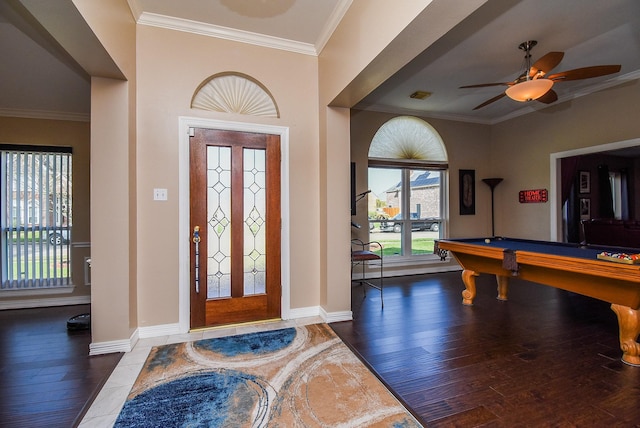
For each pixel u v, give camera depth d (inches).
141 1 100.8
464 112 211.9
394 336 109.0
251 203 121.9
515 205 213.8
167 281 110.6
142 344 102.7
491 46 127.0
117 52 88.6
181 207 111.7
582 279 96.5
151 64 108.5
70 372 85.6
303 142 128.2
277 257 125.0
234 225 119.0
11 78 119.4
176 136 111.3
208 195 116.3
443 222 219.6
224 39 117.1
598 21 110.2
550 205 191.5
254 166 122.2
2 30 90.8
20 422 65.9
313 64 129.8
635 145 151.9
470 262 141.8
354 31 97.4
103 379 82.0
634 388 76.9
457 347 100.2
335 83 112.1
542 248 123.5
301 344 102.5
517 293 163.8
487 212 228.2
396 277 202.8
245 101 122.6
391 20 77.6
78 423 65.4
